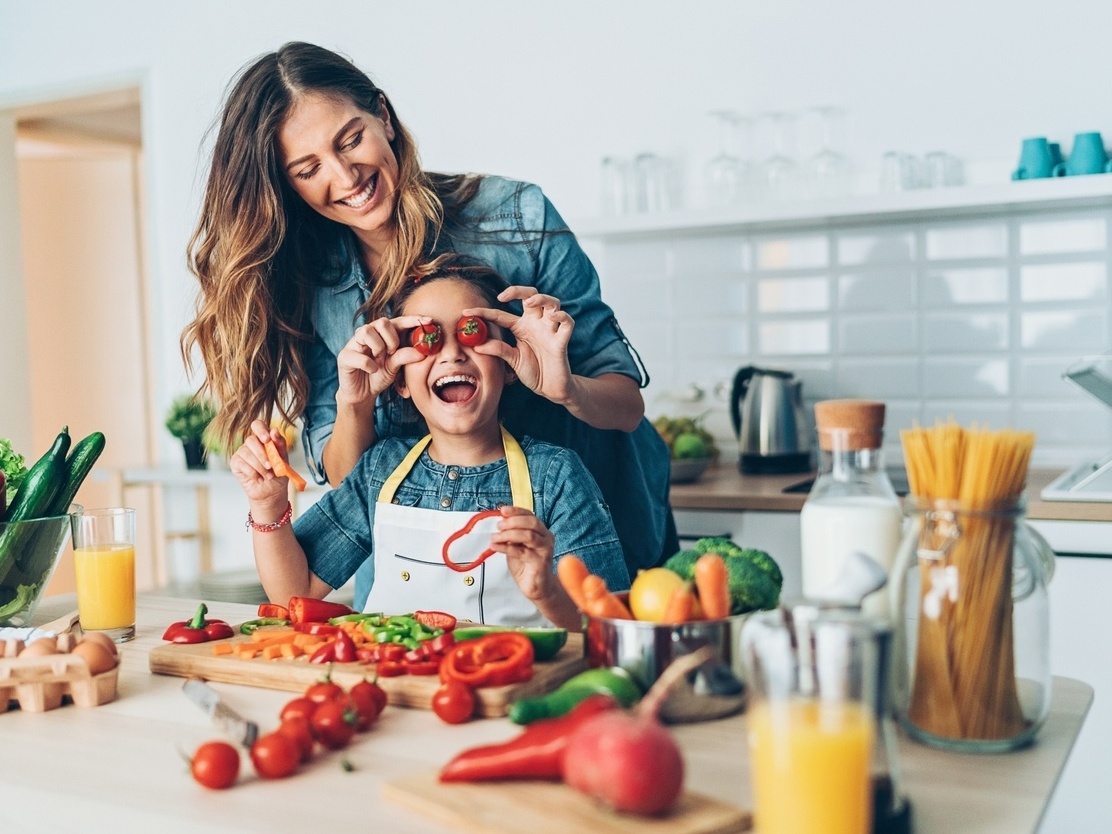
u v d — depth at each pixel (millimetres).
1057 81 2670
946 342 2865
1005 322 2805
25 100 3938
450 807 817
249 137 1675
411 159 1764
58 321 5055
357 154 1674
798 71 2916
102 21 3791
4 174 4082
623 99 3127
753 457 2883
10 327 4133
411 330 1633
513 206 1894
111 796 898
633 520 1995
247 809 863
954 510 938
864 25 2838
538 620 1507
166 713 1113
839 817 728
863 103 2854
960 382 2859
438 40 3350
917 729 984
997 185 2549
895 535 1055
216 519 3738
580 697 967
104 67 3803
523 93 3254
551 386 1607
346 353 1604
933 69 2781
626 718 810
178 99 3691
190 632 1312
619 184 3021
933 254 2857
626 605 1109
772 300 3039
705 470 2938
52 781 938
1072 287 2734
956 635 952
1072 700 1112
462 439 1639
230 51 3617
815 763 727
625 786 776
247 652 1222
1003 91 2719
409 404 1818
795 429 2875
